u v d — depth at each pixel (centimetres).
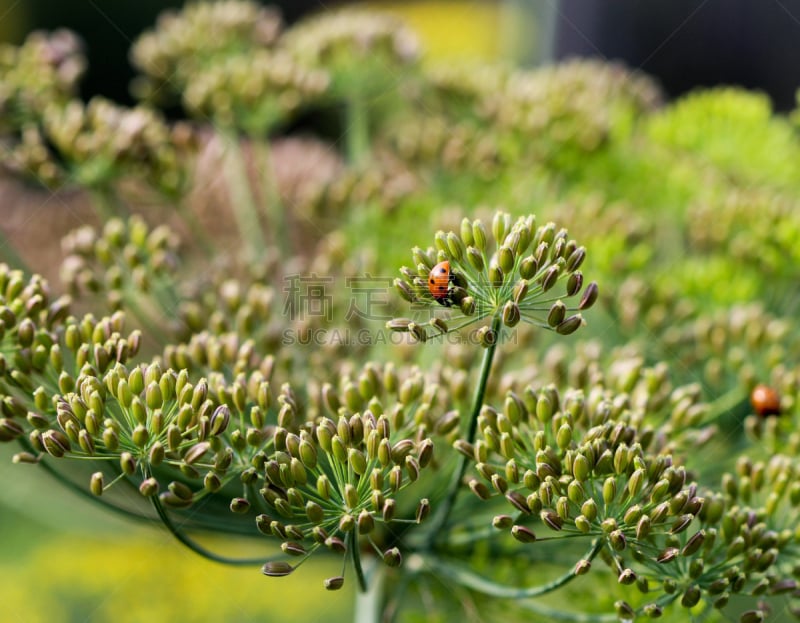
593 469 41
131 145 50
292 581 63
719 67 80
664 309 49
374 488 41
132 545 60
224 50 57
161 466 43
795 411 45
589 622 43
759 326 48
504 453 42
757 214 51
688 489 41
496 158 53
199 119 54
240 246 52
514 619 45
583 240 50
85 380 41
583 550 45
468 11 121
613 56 83
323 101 58
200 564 61
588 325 49
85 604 62
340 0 121
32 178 51
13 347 43
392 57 57
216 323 46
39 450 43
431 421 43
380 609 46
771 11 77
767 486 44
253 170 58
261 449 42
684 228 53
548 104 53
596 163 53
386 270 49
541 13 89
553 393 42
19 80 51
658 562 41
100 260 47
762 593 42
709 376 48
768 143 55
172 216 54
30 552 64
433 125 54
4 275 43
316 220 52
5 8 108
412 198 52
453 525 45
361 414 43
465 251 41
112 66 109
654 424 45
